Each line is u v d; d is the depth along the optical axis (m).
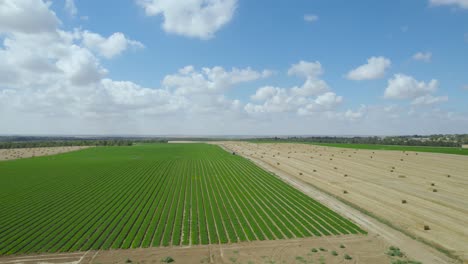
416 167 66.88
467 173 58.44
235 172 65.56
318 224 29.75
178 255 22.84
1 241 26.22
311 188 47.38
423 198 39.44
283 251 23.42
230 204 38.16
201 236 26.81
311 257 22.31
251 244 24.88
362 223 30.00
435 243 24.62
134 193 45.19
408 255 22.50
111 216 33.31
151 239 26.30
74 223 31.00
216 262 21.59
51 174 63.38
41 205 38.25
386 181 51.41
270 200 39.97
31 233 28.14
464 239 25.39
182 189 47.88
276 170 68.00
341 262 21.44
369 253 22.91
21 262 22.16
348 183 50.38
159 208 36.44
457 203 36.81
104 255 23.08
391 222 30.05
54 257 22.88
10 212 35.16
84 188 49.00
